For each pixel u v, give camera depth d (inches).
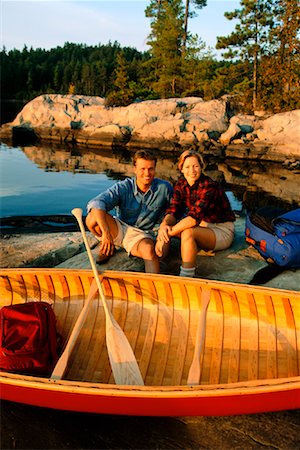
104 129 867.4
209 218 149.8
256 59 994.1
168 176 502.0
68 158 659.4
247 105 898.7
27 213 324.2
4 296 126.8
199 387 82.3
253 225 162.7
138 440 90.3
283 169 601.6
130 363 103.1
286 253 147.0
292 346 109.7
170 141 802.2
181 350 113.3
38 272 123.0
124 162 629.6
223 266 153.6
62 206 349.7
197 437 90.4
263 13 938.1
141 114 873.5
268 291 110.1
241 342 112.9
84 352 113.0
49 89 2797.7
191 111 855.7
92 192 406.6
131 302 126.2
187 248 135.7
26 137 970.1
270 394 83.5
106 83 2314.2
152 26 1334.9
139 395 81.8
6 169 530.3
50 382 85.0
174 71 1235.9
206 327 117.9
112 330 107.2
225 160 699.4
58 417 96.6
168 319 121.3
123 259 160.2
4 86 3034.0
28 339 100.7
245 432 91.4
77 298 127.1
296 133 704.4
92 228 150.2
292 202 372.2
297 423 93.7
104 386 83.4
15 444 89.8
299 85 871.7
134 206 151.9
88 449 88.4
